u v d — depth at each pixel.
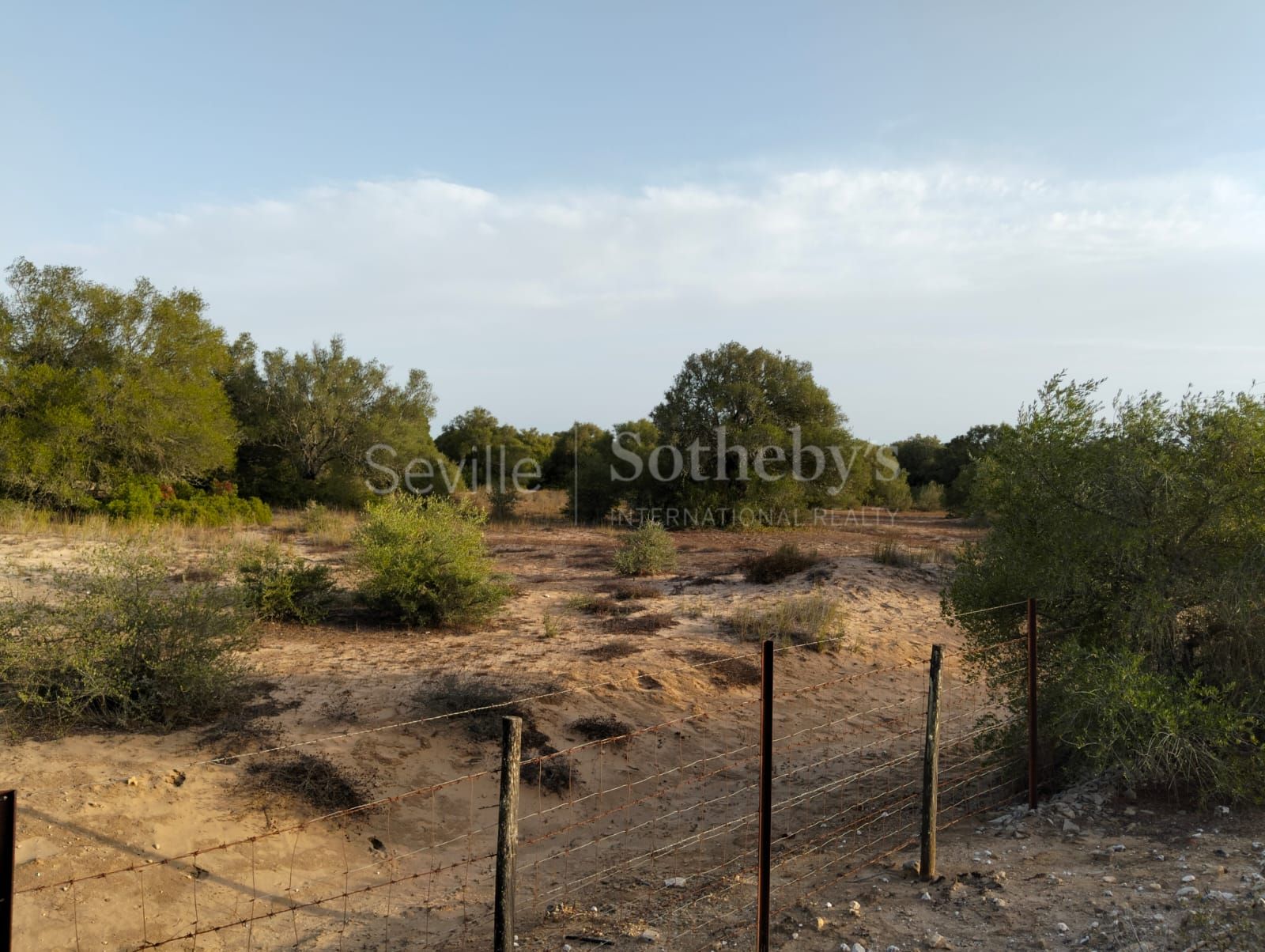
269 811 6.18
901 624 13.98
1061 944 3.97
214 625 7.55
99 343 25.00
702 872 5.77
